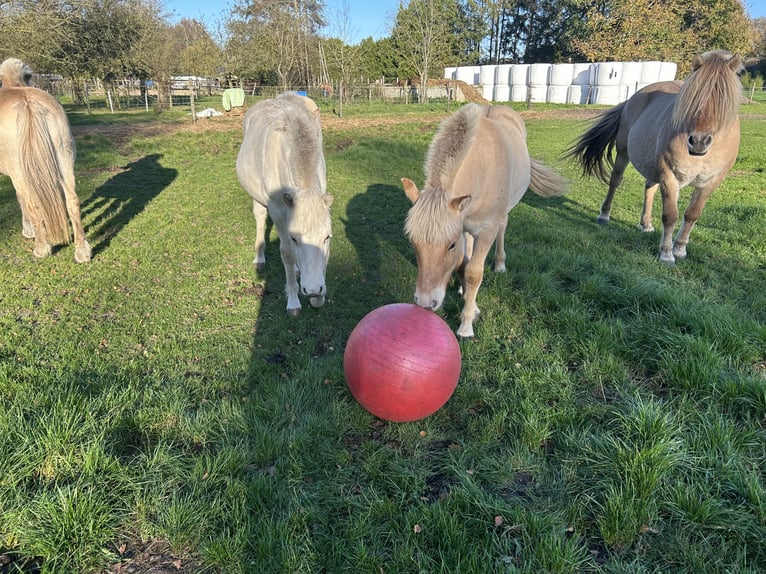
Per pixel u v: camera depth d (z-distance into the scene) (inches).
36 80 844.6
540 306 163.3
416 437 107.7
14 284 181.5
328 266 205.3
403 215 277.0
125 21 868.0
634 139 222.4
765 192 319.6
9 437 97.4
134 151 467.5
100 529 83.0
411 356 98.6
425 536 83.4
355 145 484.7
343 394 122.3
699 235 228.4
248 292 183.6
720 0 1255.5
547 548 78.4
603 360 130.5
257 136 173.3
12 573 76.5
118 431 106.4
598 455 97.0
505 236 235.6
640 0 1231.5
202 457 100.1
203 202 299.1
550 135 607.8
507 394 120.9
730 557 78.2
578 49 1390.3
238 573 78.0
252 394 121.3
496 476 96.0
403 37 1557.6
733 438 100.2
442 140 122.3
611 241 227.5
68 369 128.3
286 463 98.7
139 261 208.2
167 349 143.0
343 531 85.3
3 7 568.7
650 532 83.4
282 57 1196.5
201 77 1451.8
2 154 194.7
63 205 193.5
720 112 161.9
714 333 135.2
